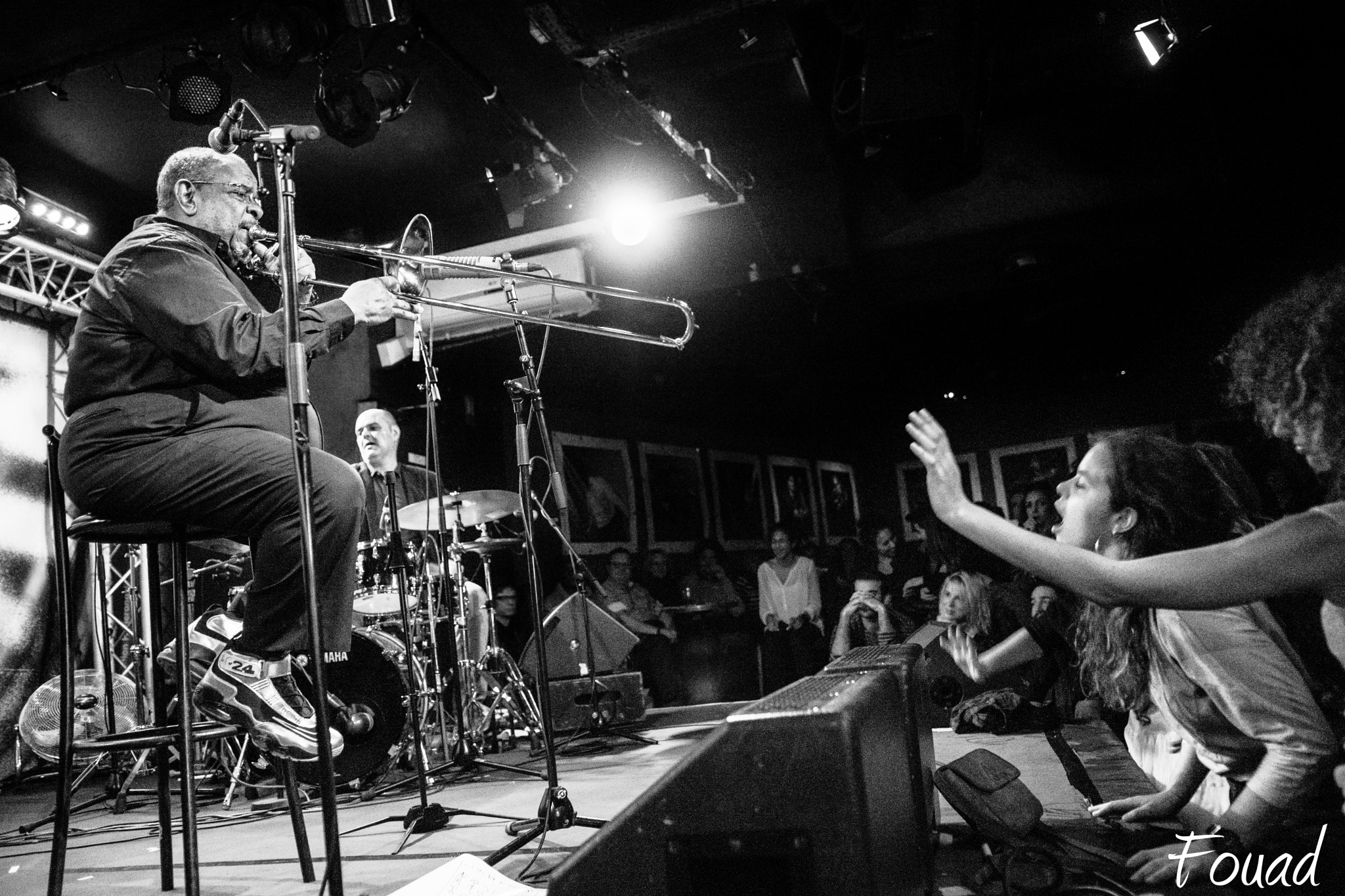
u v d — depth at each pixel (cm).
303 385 173
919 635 308
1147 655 206
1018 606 425
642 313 873
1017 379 1338
